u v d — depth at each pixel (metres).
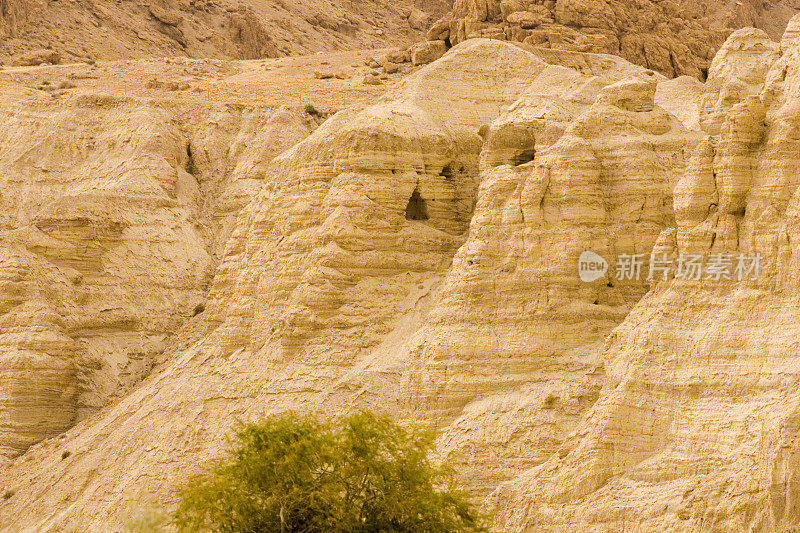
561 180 192.12
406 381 193.00
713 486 159.88
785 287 167.75
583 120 197.12
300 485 145.62
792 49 183.25
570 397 182.25
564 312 188.00
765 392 163.38
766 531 154.50
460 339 190.50
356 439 148.25
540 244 191.12
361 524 144.50
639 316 177.38
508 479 179.50
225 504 145.12
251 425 151.38
